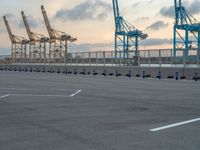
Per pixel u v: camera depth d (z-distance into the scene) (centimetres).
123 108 1142
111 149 603
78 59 5294
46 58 6662
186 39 7125
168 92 1764
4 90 1878
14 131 768
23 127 816
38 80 2914
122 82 2655
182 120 896
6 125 843
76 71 4791
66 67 5044
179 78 3278
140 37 8638
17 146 630
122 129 782
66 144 644
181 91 1827
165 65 3672
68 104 1259
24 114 1020
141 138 688
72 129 788
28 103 1295
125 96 1552
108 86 2202
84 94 1650
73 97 1510
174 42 7275
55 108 1149
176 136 704
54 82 2625
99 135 720
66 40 10681
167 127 802
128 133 738
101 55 4744
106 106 1196
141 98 1465
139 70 3741
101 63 4744
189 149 597
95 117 956
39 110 1104
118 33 8562
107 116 973
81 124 850
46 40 11375
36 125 841
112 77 3619
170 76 3384
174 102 1313
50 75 4094
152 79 3206
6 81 2753
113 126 820
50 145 637
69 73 4875
